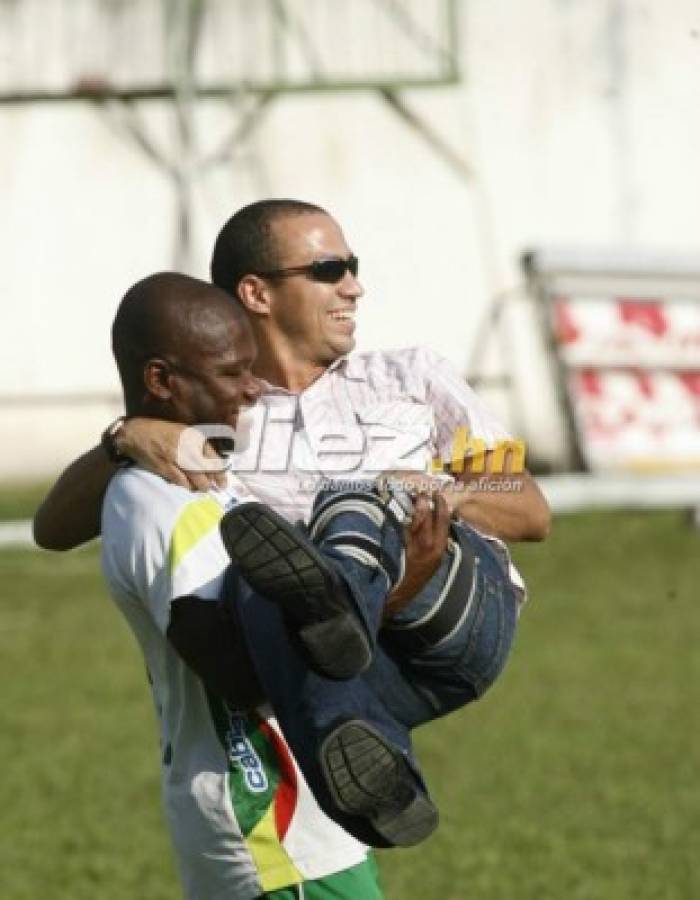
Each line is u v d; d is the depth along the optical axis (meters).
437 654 17.27
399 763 16.48
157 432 17.62
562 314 60.81
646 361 60.72
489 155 70.75
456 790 34.50
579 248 61.47
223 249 19.73
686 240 70.94
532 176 70.75
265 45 70.00
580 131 70.69
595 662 43.72
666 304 61.38
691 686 41.47
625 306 61.19
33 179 69.62
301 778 17.67
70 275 69.75
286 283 19.47
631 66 70.44
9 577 54.22
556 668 43.22
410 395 19.53
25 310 69.62
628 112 70.50
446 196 70.88
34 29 69.56
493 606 17.55
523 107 70.62
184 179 68.12
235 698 17.28
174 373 17.56
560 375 60.59
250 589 16.86
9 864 30.81
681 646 45.12
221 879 17.83
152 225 69.88
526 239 70.94
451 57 68.81
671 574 52.81
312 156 70.44
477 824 32.50
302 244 19.45
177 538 17.20
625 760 36.12
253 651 16.80
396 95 70.44
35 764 36.59
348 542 16.66
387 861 30.64
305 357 19.61
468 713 39.88
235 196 70.06
